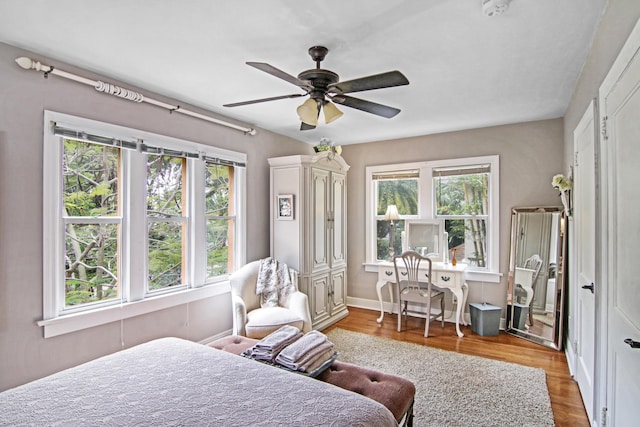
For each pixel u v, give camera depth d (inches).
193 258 128.6
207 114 134.6
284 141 177.2
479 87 111.1
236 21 72.9
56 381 59.0
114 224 106.4
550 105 129.6
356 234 198.5
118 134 104.7
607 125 66.6
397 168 185.5
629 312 55.3
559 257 134.9
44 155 88.3
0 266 80.9
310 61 92.3
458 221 170.1
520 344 138.3
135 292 109.8
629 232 55.2
